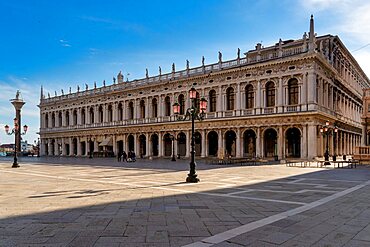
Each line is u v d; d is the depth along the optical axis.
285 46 57.91
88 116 86.56
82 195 15.80
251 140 57.81
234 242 8.27
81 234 8.88
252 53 61.25
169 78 68.69
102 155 77.94
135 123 74.81
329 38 59.75
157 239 8.48
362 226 9.90
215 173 29.42
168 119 68.62
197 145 64.50
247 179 24.02
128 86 76.31
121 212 11.73
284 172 30.72
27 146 144.00
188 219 10.71
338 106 63.94
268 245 8.05
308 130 50.38
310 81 50.34
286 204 13.54
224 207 12.79
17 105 77.19
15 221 10.32
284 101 53.00
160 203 13.62
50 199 14.58
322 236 8.83
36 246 7.87
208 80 62.53
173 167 38.38
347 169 35.19
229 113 59.38
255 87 56.28
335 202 14.05
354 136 76.94
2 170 34.59
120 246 7.91
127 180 23.19
